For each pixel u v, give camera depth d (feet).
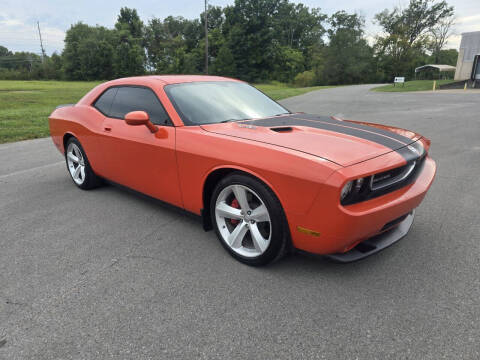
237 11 265.75
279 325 6.38
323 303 6.96
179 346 5.93
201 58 293.23
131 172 11.10
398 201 7.23
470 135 25.13
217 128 9.05
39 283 7.83
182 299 7.18
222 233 8.83
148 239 9.87
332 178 6.44
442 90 101.40
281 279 7.80
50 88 150.20
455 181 14.52
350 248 7.32
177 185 9.54
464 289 7.33
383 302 6.96
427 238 9.64
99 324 6.49
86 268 8.43
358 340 5.98
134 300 7.18
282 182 7.02
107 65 300.40
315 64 289.94
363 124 9.86
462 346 5.80
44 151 22.20
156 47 327.67
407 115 38.47
